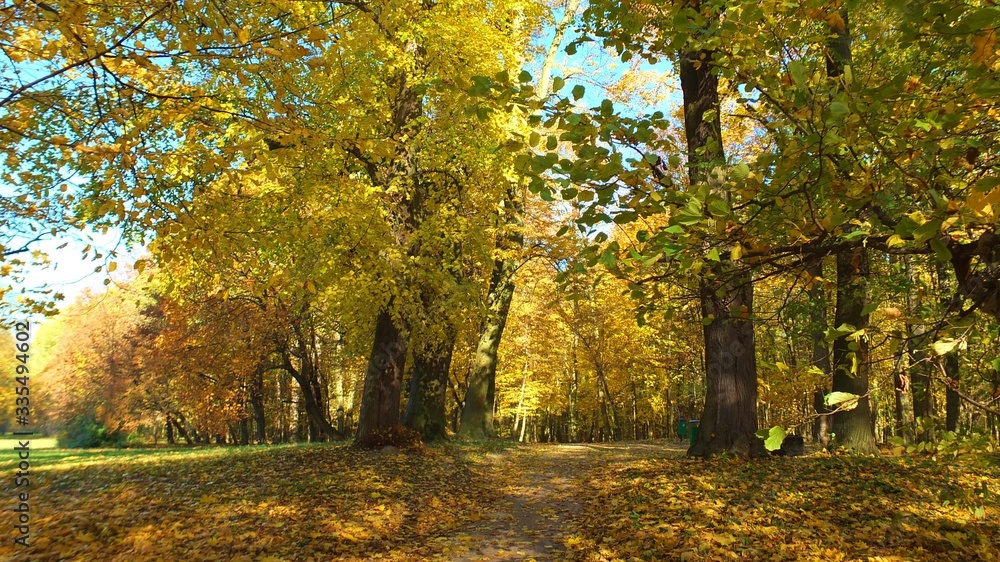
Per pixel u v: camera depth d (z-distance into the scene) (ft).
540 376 106.32
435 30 29.27
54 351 81.10
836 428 34.94
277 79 13.61
